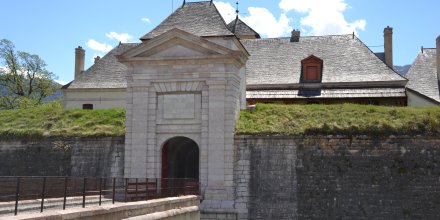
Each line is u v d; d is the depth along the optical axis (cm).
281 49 3784
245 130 2511
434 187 2272
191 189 2345
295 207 2378
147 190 2073
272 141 2469
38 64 4881
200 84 2550
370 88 3334
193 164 3297
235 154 2484
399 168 2319
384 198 2303
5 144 2828
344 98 3272
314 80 3441
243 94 2938
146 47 2580
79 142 2730
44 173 2736
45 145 2772
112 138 2680
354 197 2331
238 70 2628
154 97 2595
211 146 2489
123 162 2636
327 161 2395
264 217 2397
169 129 2564
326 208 2345
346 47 3672
